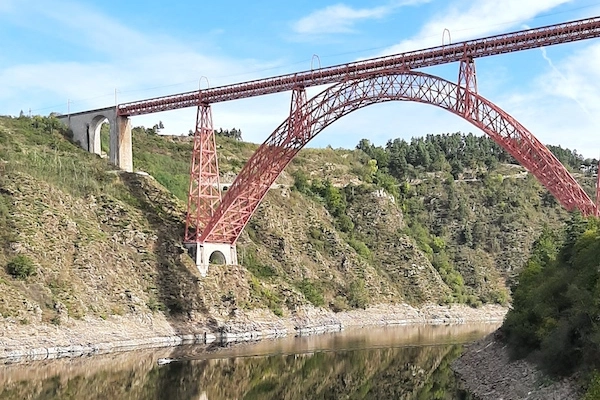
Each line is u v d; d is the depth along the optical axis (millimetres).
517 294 57281
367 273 118875
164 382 51625
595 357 35781
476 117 63531
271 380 54500
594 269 42094
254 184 82875
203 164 86562
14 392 45250
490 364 51875
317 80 74688
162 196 95875
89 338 68188
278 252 109875
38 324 65125
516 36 61281
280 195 124500
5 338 61438
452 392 47812
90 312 71812
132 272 81812
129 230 86375
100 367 57062
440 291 126062
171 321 79250
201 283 84812
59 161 90750
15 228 73188
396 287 122625
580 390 35562
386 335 90250
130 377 53000
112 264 80375
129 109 96625
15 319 63469
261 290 93000
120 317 74438
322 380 55125
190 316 81125
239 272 91125
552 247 67938
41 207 78875
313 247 117375
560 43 59750
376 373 58375
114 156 98625
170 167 129500
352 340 82938
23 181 81188
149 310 78312
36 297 67625
